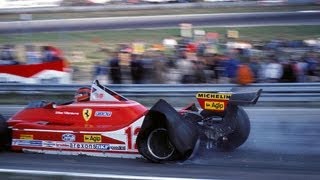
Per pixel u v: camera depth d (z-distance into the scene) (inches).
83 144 824.3
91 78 2023.9
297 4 3617.1
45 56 1967.3
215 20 3203.7
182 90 1561.3
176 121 744.3
